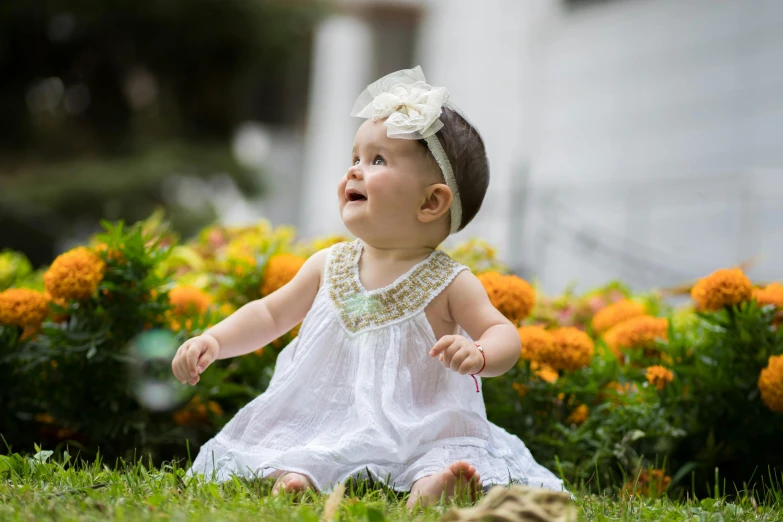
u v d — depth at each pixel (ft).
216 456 10.21
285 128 63.10
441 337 10.50
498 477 9.80
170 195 48.39
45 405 12.85
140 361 12.81
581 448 12.91
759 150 32.76
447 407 10.11
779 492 11.34
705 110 35.37
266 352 14.19
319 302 10.72
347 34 60.29
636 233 37.01
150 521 7.34
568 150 42.19
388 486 9.56
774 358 12.37
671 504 10.82
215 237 21.35
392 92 10.90
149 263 12.95
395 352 10.14
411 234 10.62
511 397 13.19
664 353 13.88
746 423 12.82
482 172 10.96
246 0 48.01
